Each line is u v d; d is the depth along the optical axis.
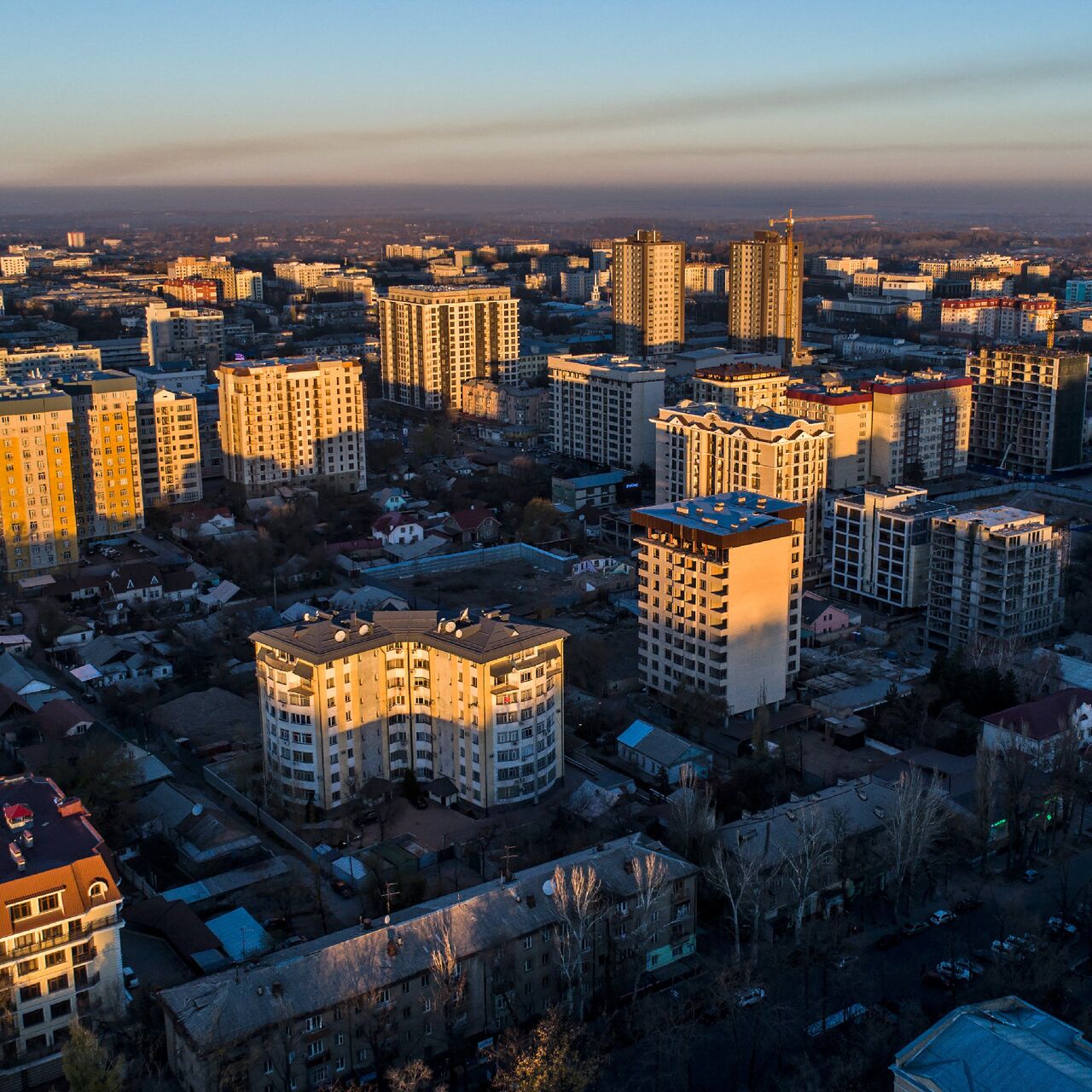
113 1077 149.00
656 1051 175.50
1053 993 181.62
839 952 195.75
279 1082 165.00
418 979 175.75
